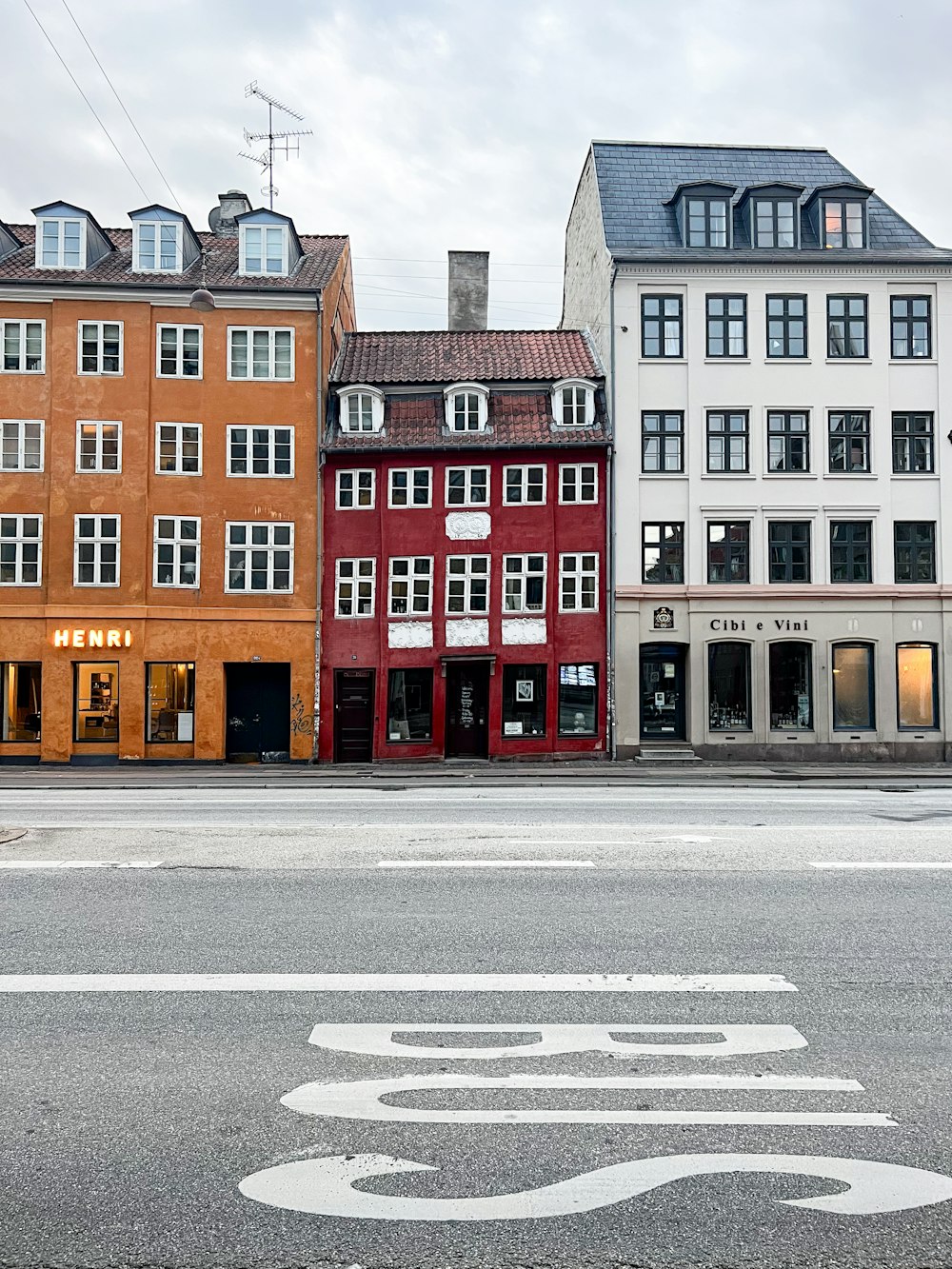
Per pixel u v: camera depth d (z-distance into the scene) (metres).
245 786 19.81
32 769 26.53
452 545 28.56
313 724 28.22
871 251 29.30
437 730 28.22
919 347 29.14
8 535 28.12
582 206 34.19
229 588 28.42
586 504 28.50
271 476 28.62
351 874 9.67
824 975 6.73
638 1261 3.65
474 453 28.67
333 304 30.61
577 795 17.25
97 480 28.20
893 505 28.64
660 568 28.55
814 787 19.34
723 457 28.75
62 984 6.48
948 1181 4.18
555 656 28.27
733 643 28.44
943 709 28.19
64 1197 4.05
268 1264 3.64
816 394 28.81
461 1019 5.93
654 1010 6.08
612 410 28.81
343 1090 5.00
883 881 9.42
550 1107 4.82
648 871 9.81
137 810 14.91
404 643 28.48
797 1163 4.31
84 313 28.38
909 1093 5.00
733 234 30.00
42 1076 5.14
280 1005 6.12
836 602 28.27
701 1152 4.41
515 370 30.27
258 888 9.06
